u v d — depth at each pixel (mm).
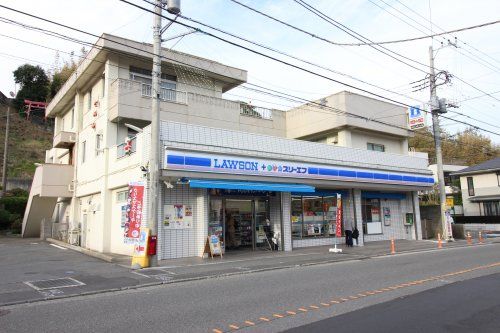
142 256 13258
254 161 17219
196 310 7559
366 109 24953
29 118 56438
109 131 19609
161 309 7695
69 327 6551
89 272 12375
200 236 16281
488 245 21500
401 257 16312
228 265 13695
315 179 19500
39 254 18000
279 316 7055
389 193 25172
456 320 6688
